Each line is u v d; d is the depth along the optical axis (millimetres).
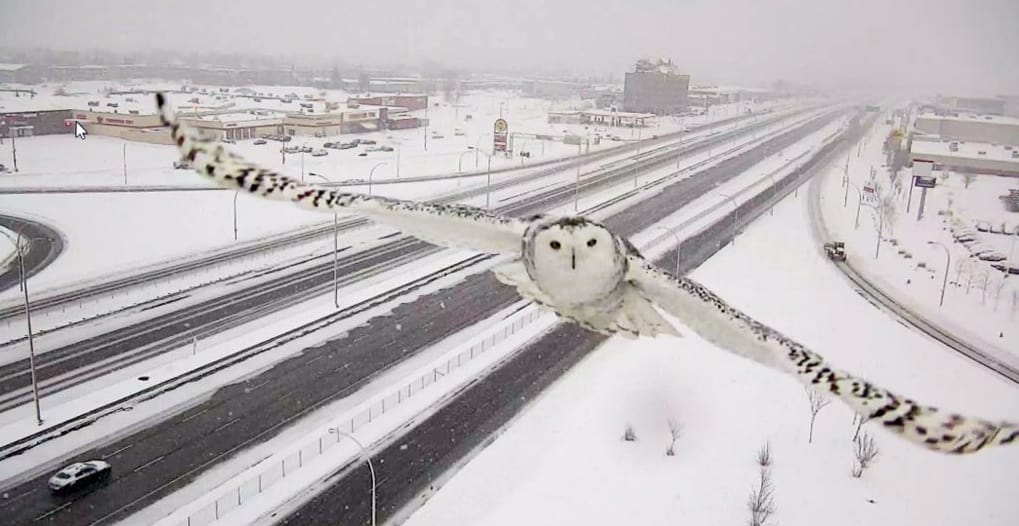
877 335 44562
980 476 28734
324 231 60062
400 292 46406
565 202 73562
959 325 47312
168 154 87875
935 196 82875
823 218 72250
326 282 48125
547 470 27688
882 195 80562
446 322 41594
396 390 33219
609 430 30656
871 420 4012
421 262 52656
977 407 36438
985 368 41188
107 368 35062
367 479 26625
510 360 36844
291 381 33969
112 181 73688
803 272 55781
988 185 89375
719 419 31781
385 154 94250
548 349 38188
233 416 30703
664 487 26922
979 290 53719
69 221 60000
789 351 4555
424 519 24688
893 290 53219
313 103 120688
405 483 26531
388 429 30016
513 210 69312
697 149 112312
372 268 51125
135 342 38094
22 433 29016
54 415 30484
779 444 30078
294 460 27578
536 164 94312
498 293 46406
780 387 34656
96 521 23781
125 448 28109
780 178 90875
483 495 26078
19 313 41531
